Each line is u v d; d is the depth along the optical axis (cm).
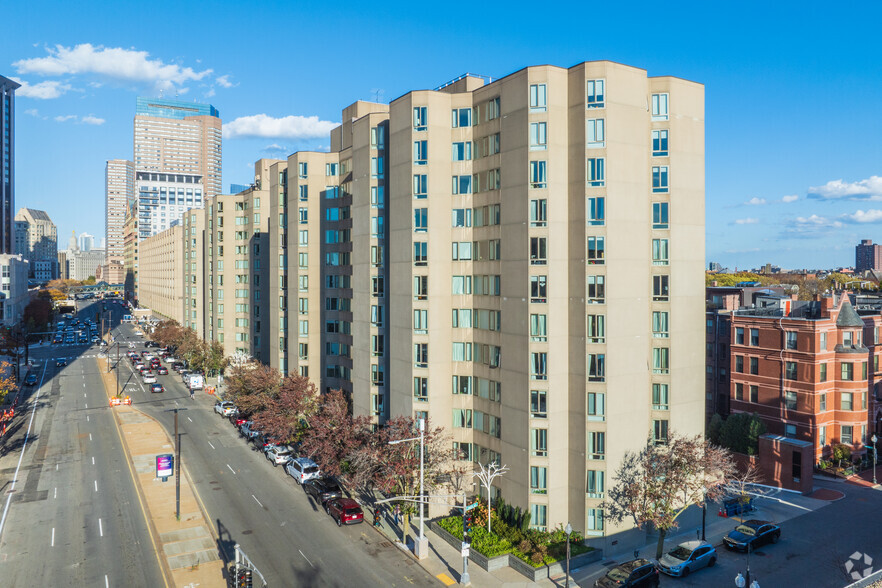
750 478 5712
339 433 5250
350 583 3766
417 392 5072
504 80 4616
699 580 3878
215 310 11725
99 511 4900
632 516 4412
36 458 6366
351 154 7081
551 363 4381
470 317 5038
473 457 5056
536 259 4391
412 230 5012
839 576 3931
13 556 4084
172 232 18462
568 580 3694
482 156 4872
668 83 4566
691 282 4709
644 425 4512
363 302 5947
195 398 9669
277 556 4125
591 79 4297
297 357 7938
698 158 4734
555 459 4416
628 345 4397
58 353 14862
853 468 6116
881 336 6900
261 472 5975
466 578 3784
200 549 4219
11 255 16600
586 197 4316
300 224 7894
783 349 6456
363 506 5100
